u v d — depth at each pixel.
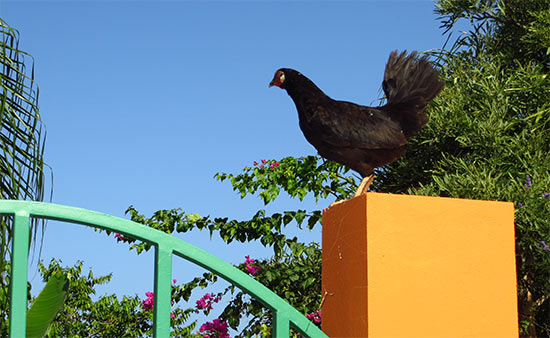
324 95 3.17
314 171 5.55
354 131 3.02
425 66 3.32
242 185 5.68
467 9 6.54
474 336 1.98
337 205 2.31
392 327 1.91
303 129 3.23
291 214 5.44
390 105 3.23
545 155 5.13
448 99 5.70
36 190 4.69
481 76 5.95
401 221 1.99
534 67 5.61
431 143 5.62
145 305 6.40
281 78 3.25
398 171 5.78
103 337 6.63
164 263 1.41
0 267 4.18
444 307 1.97
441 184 4.89
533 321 4.98
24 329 1.27
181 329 5.89
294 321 1.53
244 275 1.50
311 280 5.18
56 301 3.04
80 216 1.35
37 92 4.75
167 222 5.66
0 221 4.19
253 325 5.29
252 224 5.39
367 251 1.94
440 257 2.00
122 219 1.39
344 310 2.13
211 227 5.61
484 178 4.86
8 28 4.63
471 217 2.07
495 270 2.05
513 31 6.44
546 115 5.41
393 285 1.94
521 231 4.61
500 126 5.24
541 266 4.54
